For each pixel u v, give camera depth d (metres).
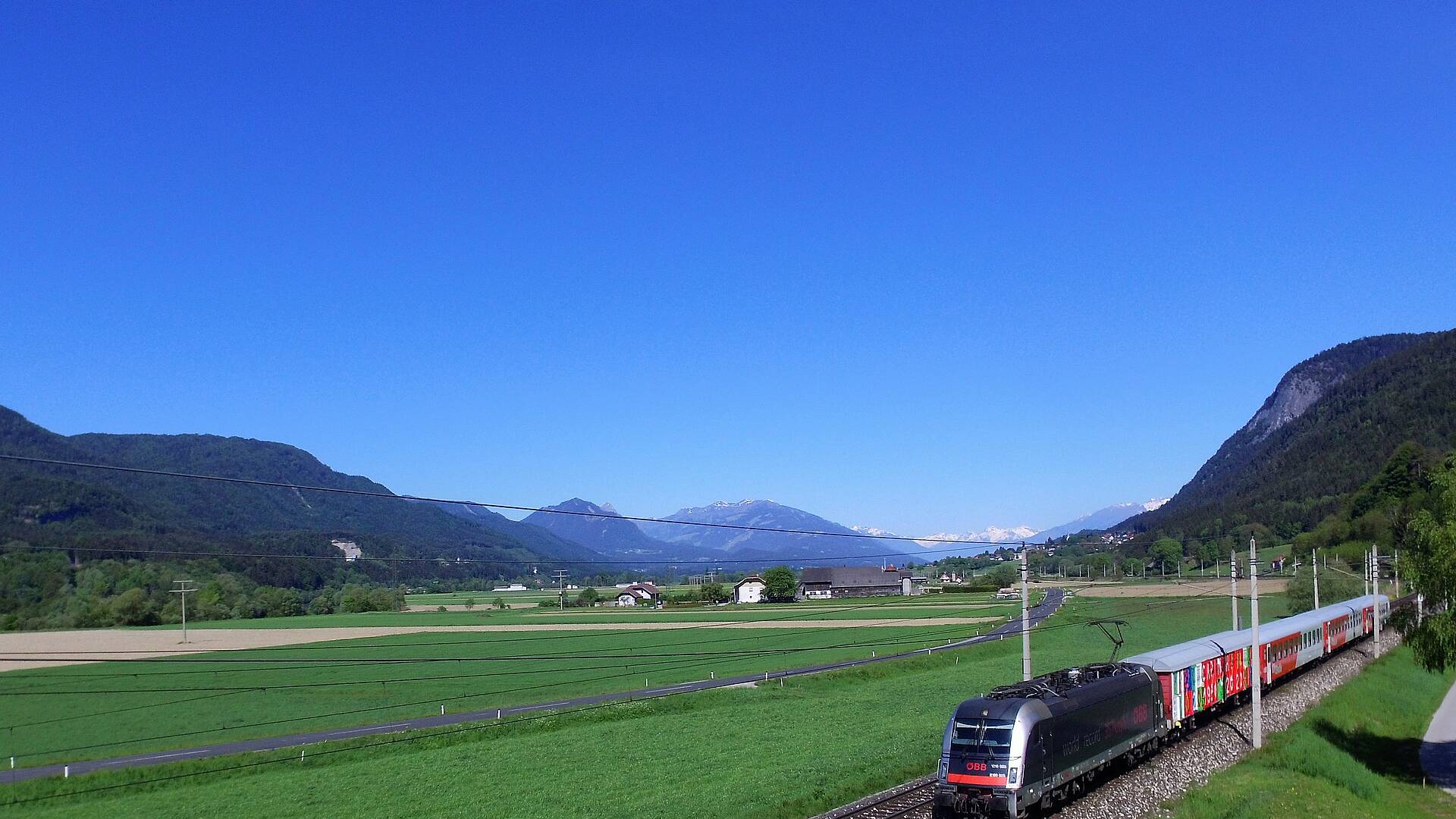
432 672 101.56
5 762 61.78
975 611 165.25
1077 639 117.44
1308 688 68.50
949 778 35.81
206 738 68.69
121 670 101.81
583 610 199.88
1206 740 50.88
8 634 118.44
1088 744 39.41
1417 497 156.25
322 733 69.44
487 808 44.44
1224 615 137.38
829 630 139.25
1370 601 96.56
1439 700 72.50
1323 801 38.91
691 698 78.38
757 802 41.03
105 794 53.28
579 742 61.88
